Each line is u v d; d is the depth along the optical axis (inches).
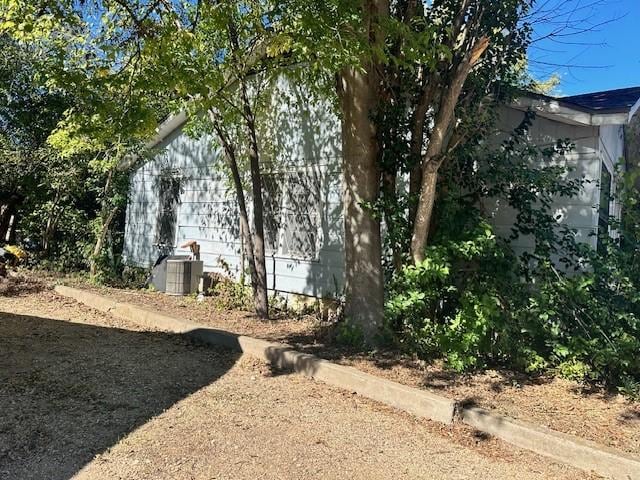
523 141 278.1
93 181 478.6
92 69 252.4
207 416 180.9
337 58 213.6
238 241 426.9
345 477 143.4
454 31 245.1
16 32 231.8
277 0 219.8
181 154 491.2
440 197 257.6
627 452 153.7
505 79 275.9
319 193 368.8
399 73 262.8
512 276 245.4
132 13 236.7
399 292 242.5
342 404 197.0
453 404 181.8
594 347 209.2
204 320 319.3
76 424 169.8
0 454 147.1
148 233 524.4
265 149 406.0
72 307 363.9
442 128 231.8
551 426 171.6
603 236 231.1
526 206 256.1
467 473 148.8
